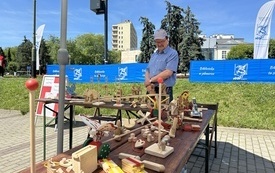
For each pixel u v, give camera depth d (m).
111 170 1.19
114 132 1.84
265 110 7.41
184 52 22.39
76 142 5.40
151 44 24.94
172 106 2.25
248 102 8.03
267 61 9.16
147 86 3.40
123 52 53.94
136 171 1.18
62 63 1.83
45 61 40.75
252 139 5.79
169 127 2.09
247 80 9.48
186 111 2.67
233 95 8.59
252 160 4.42
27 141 5.44
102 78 11.13
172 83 3.39
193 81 10.34
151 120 2.36
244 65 9.49
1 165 4.02
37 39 12.12
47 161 1.29
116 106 3.31
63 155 1.40
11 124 7.32
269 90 8.46
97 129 1.59
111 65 11.04
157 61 3.49
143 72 10.48
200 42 23.20
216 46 52.09
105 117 4.45
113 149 1.58
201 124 2.37
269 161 4.38
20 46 42.47
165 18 23.62
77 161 1.12
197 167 4.08
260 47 10.64
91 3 5.40
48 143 5.22
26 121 7.78
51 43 44.59
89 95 3.66
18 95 10.72
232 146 5.24
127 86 10.02
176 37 23.39
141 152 1.52
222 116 7.30
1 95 11.05
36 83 0.88
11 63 42.00
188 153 1.54
